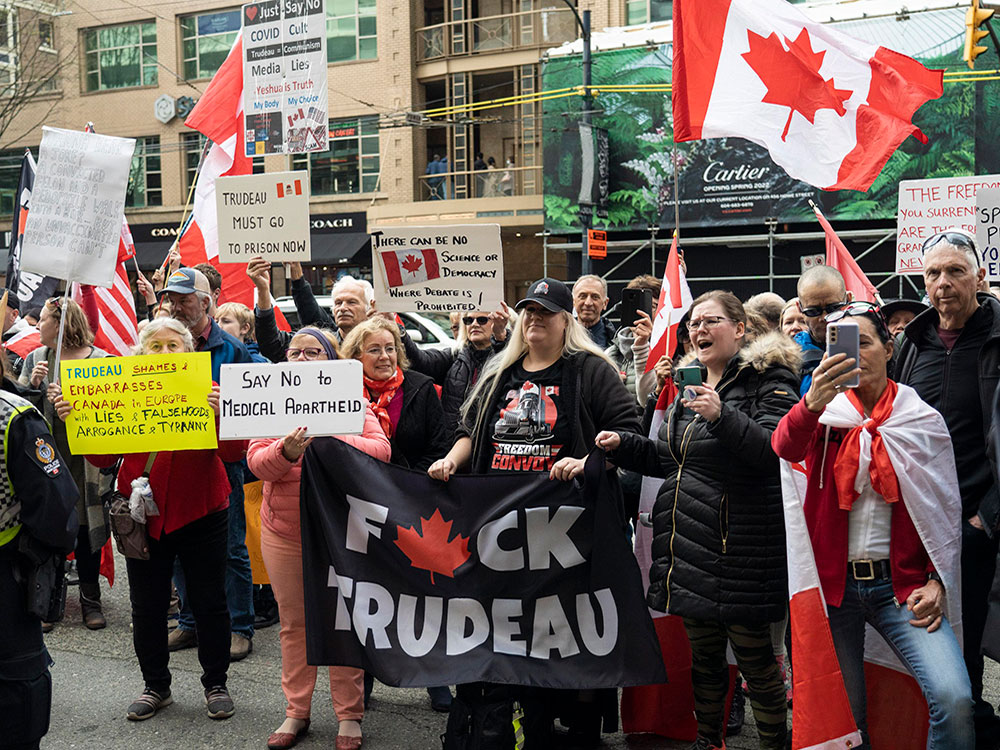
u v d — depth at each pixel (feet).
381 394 16.49
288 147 22.26
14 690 11.70
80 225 17.70
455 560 14.05
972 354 13.32
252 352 20.51
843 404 11.96
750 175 65.62
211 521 15.99
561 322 14.21
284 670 15.40
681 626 14.97
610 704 14.87
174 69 95.81
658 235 70.54
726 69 19.99
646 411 15.51
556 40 84.02
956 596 11.71
